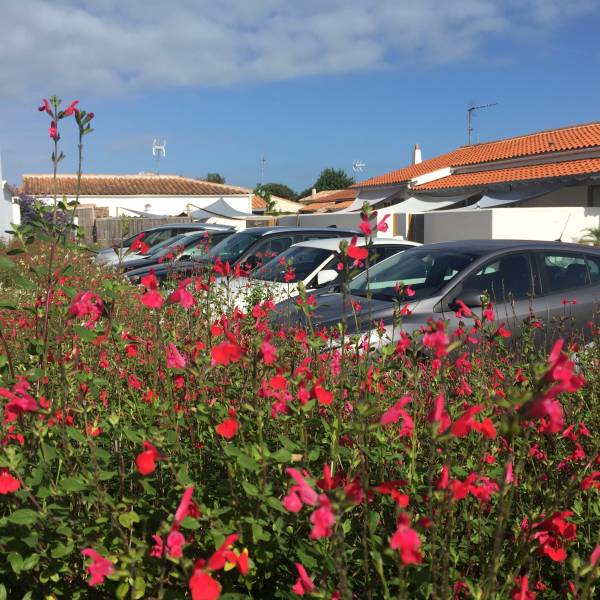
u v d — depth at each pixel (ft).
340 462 7.70
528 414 4.94
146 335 11.46
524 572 7.00
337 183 282.97
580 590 6.37
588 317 20.95
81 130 8.71
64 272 8.95
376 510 7.63
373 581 6.53
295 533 6.77
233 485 6.79
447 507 5.90
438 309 19.86
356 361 9.30
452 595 6.02
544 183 85.20
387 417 5.93
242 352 6.55
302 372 8.18
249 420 7.33
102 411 8.91
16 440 7.60
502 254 21.56
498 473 7.13
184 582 5.72
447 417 5.74
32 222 8.61
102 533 6.44
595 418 9.48
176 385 9.23
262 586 6.93
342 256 8.07
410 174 116.57
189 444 8.40
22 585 6.72
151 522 6.96
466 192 98.73
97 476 6.32
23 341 10.93
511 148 106.32
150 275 7.11
